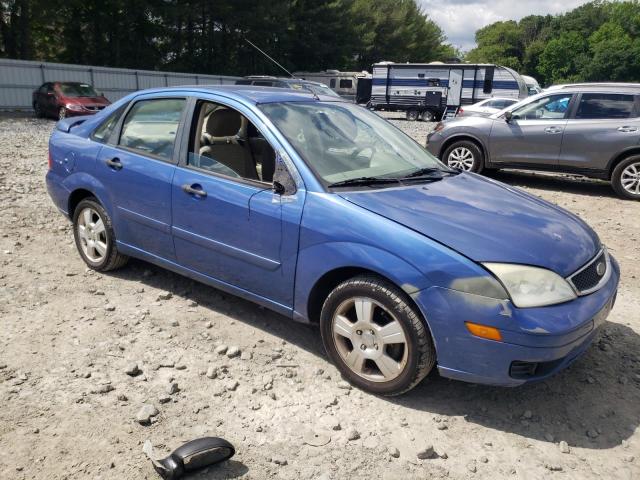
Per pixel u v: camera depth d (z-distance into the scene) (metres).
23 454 2.65
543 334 2.76
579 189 9.91
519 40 114.12
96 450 2.70
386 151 4.08
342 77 40.84
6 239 5.71
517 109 9.77
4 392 3.12
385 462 2.72
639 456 2.83
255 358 3.61
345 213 3.19
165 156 4.14
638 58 90.69
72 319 4.02
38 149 12.65
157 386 3.25
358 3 54.59
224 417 3.01
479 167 10.16
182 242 4.04
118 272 4.92
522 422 3.07
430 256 2.90
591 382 3.48
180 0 37.28
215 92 4.02
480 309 2.80
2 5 32.59
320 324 3.41
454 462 2.75
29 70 27.05
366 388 3.26
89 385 3.22
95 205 4.70
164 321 4.05
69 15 34.88
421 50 69.75
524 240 3.05
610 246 6.46
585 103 9.19
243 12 38.66
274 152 3.69
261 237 3.52
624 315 4.51
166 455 2.67
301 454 2.75
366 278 3.15
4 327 3.85
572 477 2.67
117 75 30.61
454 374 2.96
